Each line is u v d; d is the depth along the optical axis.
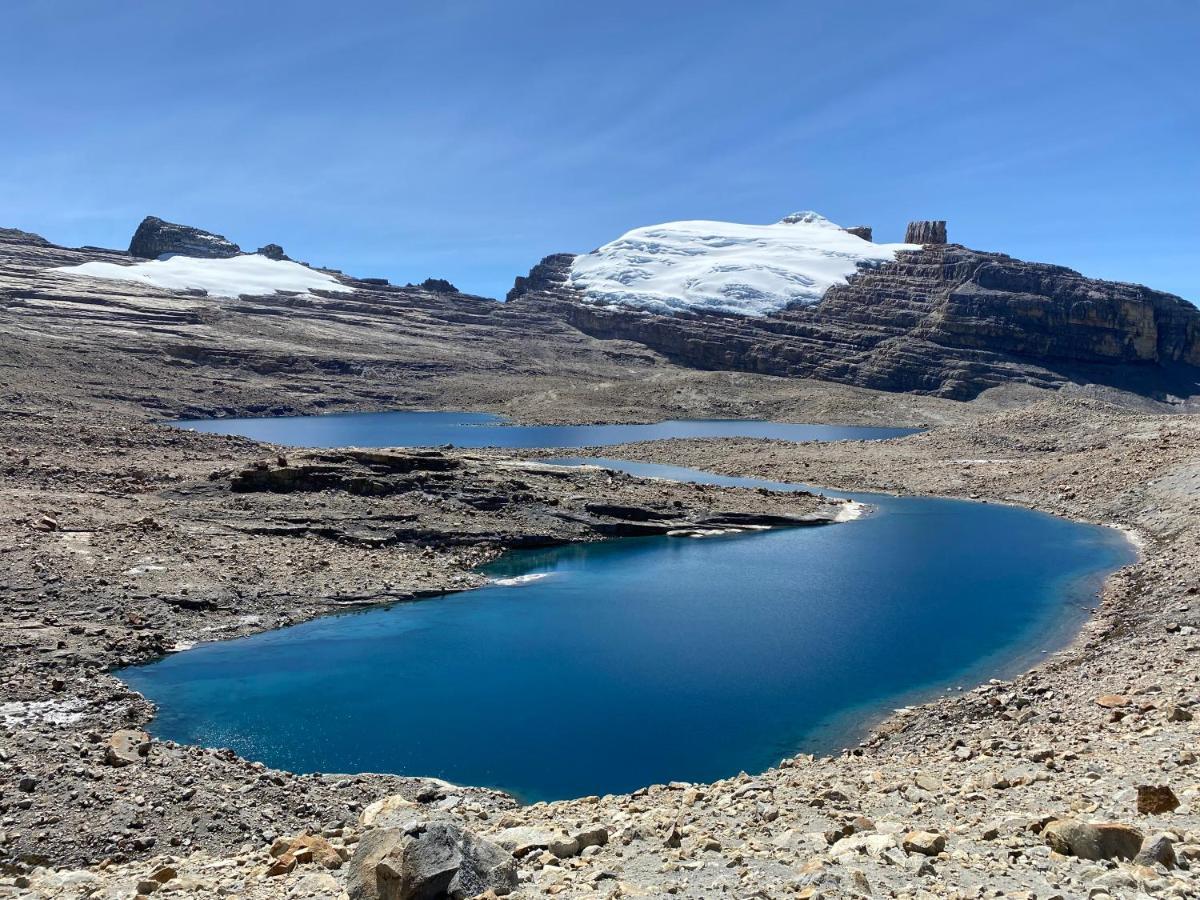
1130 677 27.97
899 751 25.36
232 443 85.44
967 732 26.09
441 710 30.14
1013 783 18.05
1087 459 83.25
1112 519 66.75
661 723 29.14
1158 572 46.44
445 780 24.83
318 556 48.25
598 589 47.00
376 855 11.95
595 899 11.41
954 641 37.81
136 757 23.30
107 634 35.31
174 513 52.59
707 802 18.98
